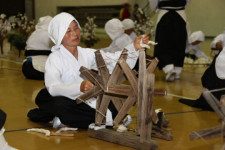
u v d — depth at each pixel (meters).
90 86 2.74
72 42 3.10
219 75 3.85
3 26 9.05
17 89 5.12
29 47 6.23
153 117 2.60
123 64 2.57
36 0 18.67
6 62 8.24
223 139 2.29
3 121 1.80
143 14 8.66
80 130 3.16
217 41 6.25
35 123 3.38
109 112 2.98
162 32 6.25
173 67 6.14
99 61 2.73
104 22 15.78
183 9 6.35
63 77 3.14
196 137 2.25
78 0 16.89
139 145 2.64
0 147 1.85
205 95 2.44
